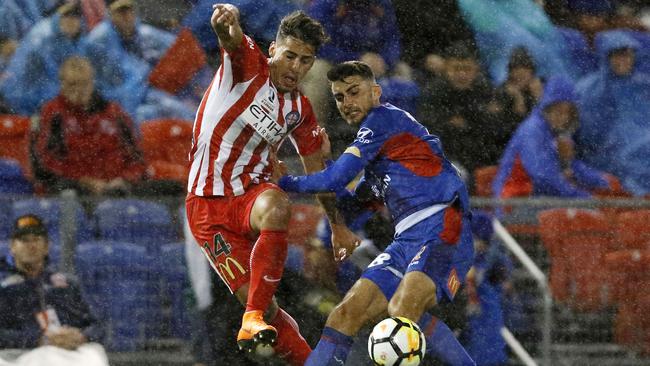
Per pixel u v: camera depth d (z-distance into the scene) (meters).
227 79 21.11
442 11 33.47
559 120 30.72
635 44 33.22
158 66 31.75
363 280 23.08
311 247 26.98
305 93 30.36
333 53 31.55
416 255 22.81
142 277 27.31
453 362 24.12
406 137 23.19
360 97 23.22
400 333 21.33
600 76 33.28
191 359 26.94
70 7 31.41
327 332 22.73
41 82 31.14
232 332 26.58
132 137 30.11
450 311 26.86
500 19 34.19
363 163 22.61
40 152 29.75
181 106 31.34
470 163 31.28
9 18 31.72
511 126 31.53
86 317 26.44
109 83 31.08
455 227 22.98
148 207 27.58
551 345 27.92
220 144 21.25
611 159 32.88
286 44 21.28
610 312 28.17
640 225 28.08
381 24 31.88
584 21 34.91
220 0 32.53
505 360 27.16
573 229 28.03
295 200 27.22
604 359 28.03
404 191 23.12
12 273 26.16
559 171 30.53
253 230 21.25
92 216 27.50
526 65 32.12
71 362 25.95
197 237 21.81
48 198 27.44
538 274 27.45
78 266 27.23
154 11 33.50
